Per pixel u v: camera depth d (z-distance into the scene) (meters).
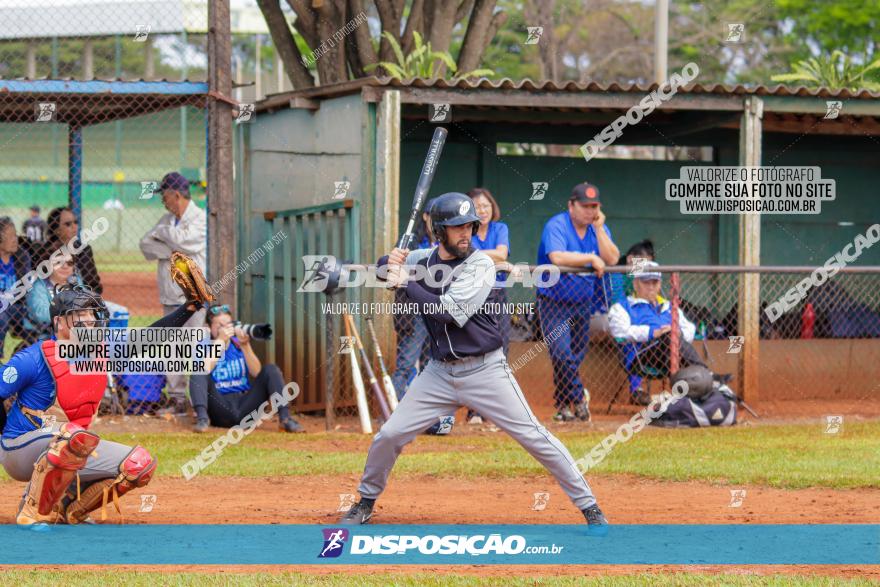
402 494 18.75
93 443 15.07
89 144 73.88
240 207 33.09
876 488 19.34
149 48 63.69
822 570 13.48
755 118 29.84
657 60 35.03
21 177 73.00
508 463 21.39
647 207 37.97
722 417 26.84
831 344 32.84
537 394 30.66
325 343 28.05
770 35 77.56
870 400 32.06
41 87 26.58
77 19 46.25
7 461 15.78
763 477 20.08
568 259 25.91
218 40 27.14
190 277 15.47
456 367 15.12
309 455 22.48
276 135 31.70
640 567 13.60
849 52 73.81
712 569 13.50
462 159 36.75
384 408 25.08
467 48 37.78
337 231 27.97
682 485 19.67
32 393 15.62
